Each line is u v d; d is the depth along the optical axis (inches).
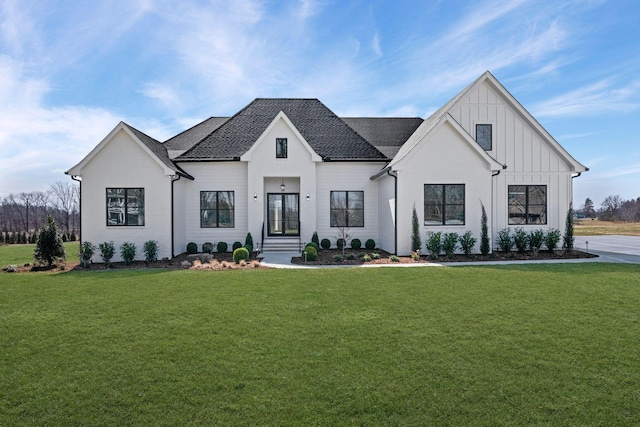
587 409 161.5
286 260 602.9
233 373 193.2
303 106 884.0
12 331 255.1
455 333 247.3
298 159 740.0
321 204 767.7
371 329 255.4
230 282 409.4
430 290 365.7
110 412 160.6
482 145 704.4
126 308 308.0
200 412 159.8
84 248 584.1
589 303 314.5
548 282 397.4
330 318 279.4
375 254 619.5
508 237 663.1
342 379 186.7
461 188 644.7
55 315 290.4
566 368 197.5
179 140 828.0
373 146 802.2
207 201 757.9
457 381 184.4
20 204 1995.6
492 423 152.3
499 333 247.0
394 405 164.2
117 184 644.7
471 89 703.1
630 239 1032.2
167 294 355.9
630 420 154.2
